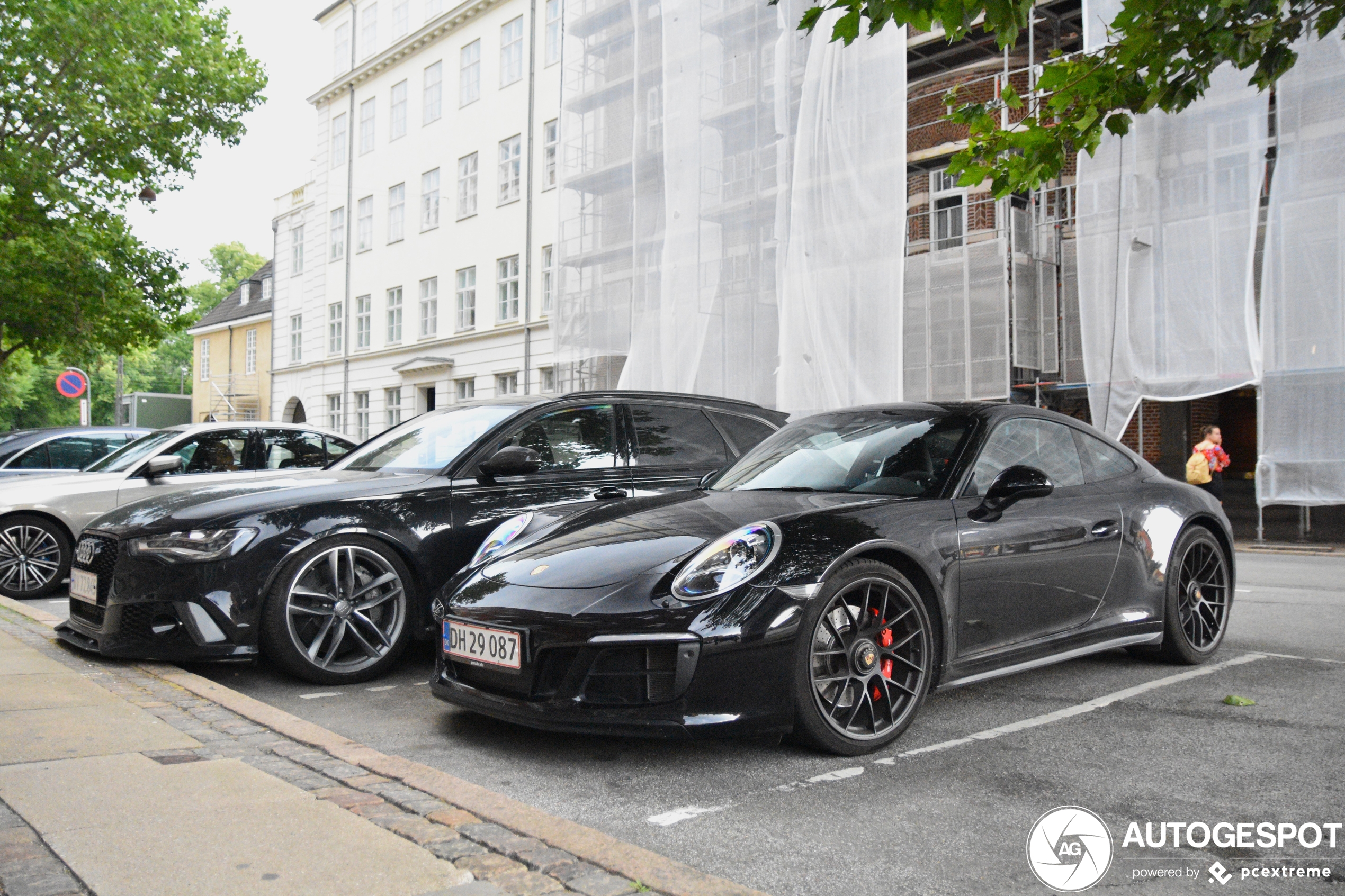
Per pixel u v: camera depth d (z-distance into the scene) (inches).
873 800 108.7
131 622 169.6
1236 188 446.6
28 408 2484.0
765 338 603.5
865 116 535.2
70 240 721.6
